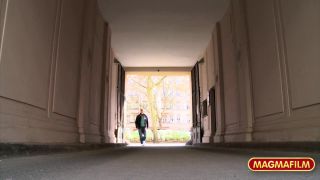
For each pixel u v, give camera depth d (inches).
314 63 194.4
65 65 274.8
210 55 573.0
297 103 219.1
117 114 653.3
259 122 310.7
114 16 477.1
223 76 480.7
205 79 629.3
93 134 379.9
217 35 499.5
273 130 266.8
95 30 405.4
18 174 102.5
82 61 335.0
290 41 229.5
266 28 281.1
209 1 435.8
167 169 125.0
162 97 1630.2
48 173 107.1
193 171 116.6
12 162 137.6
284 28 239.9
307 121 204.7
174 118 1740.9
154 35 554.6
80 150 274.2
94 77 406.0
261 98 301.3
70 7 288.0
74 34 306.0
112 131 582.6
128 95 1690.5
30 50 192.5
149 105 1520.7
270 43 271.6
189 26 518.3
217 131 501.4
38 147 179.3
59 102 257.1
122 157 206.1
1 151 140.2
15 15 169.0
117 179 94.7
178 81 1636.3
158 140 1427.2
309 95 201.6
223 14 471.2
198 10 461.7
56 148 211.9
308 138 200.7
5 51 157.3
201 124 660.7
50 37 233.0
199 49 628.7
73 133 294.2
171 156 219.9
